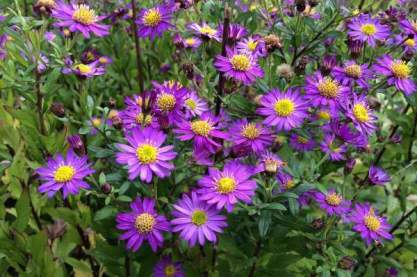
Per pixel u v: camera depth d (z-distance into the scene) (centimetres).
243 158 37
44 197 39
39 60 37
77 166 32
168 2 45
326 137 37
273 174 32
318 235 35
